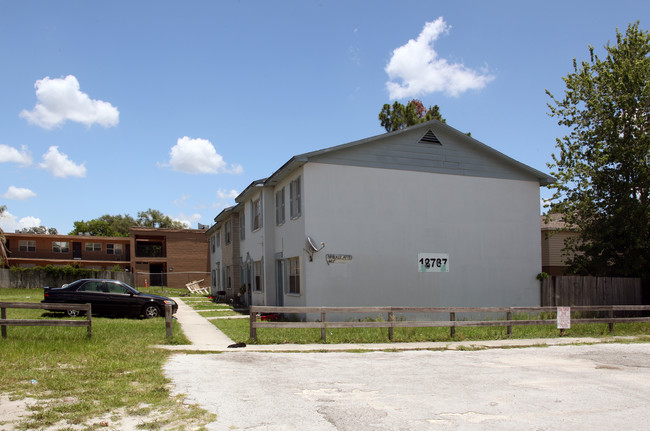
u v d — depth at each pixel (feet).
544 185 70.18
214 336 45.85
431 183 62.39
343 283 57.06
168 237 181.06
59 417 19.63
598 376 28.91
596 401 23.03
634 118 73.00
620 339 46.44
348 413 20.58
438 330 50.16
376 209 59.31
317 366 31.58
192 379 27.02
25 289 131.64
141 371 28.37
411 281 60.08
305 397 23.29
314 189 56.85
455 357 35.86
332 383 26.37
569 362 33.96
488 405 22.11
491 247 64.64
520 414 20.72
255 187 71.46
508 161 66.28
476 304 63.05
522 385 26.27
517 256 65.92
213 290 132.77
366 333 46.96
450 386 25.89
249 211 82.84
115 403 21.68
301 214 57.57
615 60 74.43
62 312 59.52
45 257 181.47
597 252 74.90
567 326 48.96
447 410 21.20
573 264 78.07
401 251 59.93
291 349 38.58
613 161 72.79
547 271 98.68
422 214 61.46
